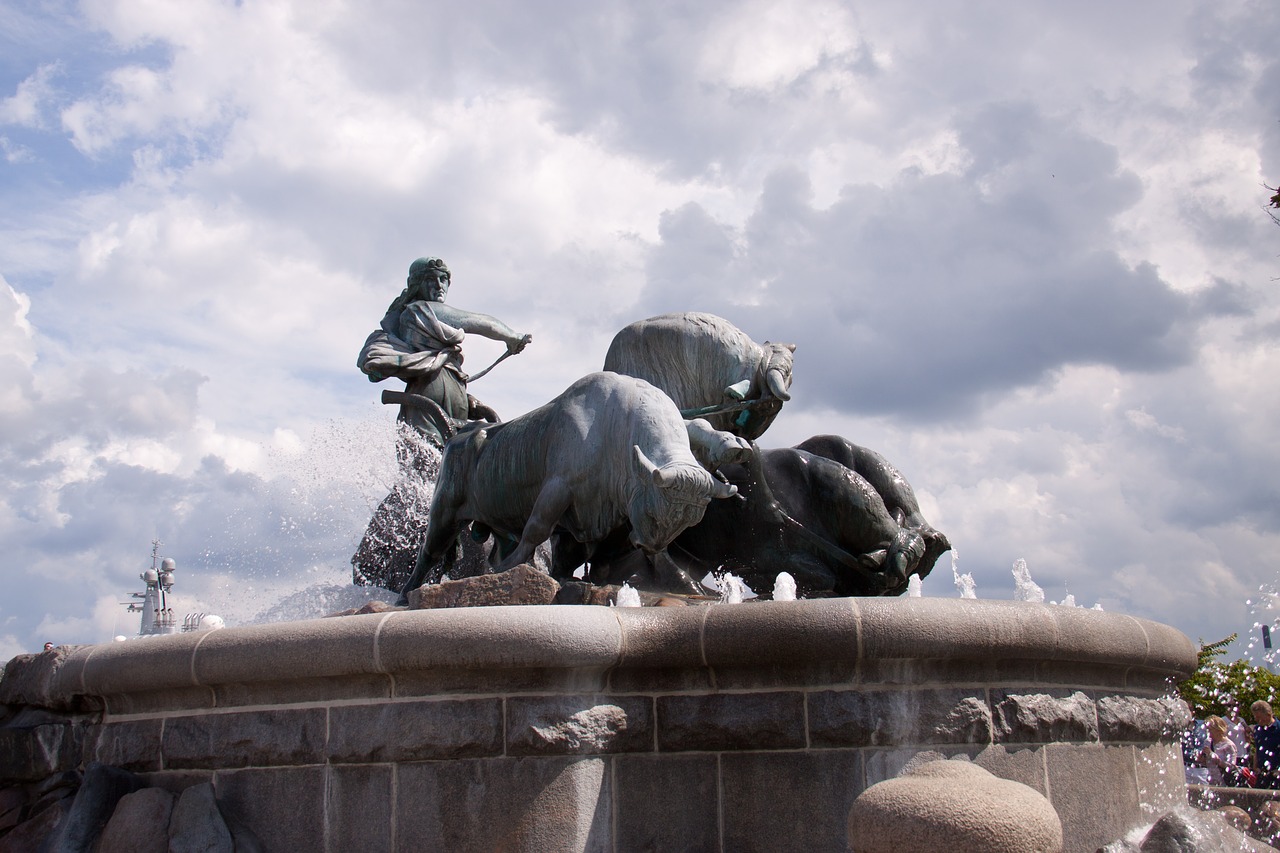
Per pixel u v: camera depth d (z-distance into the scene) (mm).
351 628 5801
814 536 8742
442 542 9203
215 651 6141
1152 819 6785
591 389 8195
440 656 5609
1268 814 8188
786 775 5762
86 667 6730
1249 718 13742
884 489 9383
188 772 6305
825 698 5797
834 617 5723
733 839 5750
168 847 5883
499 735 5625
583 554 8688
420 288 14016
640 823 5758
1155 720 6957
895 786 4469
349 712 5863
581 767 5648
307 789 5910
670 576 8281
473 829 5555
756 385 9172
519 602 7023
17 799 6855
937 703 5832
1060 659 6168
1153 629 6742
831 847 5648
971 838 4172
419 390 13648
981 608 5906
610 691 5891
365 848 5707
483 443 8836
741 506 8805
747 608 5844
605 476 7871
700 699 5895
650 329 9375
